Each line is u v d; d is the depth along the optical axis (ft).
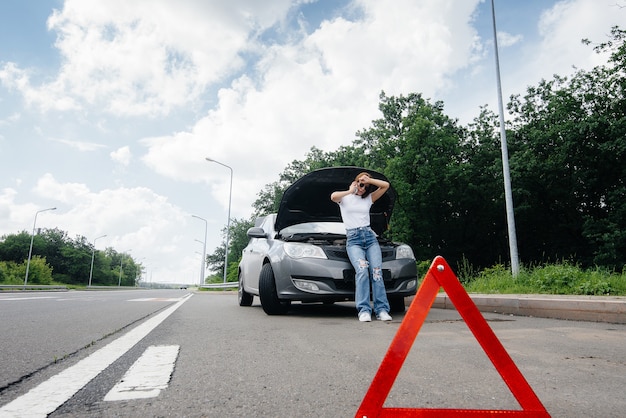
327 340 11.11
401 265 17.90
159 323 15.25
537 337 11.53
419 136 82.17
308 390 6.24
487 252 90.43
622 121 63.16
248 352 9.37
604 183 70.74
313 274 16.85
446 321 15.31
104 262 347.15
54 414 5.16
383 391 4.40
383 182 16.96
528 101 82.12
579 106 72.33
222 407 5.43
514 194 74.54
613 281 20.10
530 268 29.96
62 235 317.22
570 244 78.33
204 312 20.27
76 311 20.84
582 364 8.05
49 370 7.63
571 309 16.21
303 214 20.93
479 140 87.25
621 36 64.80
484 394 6.00
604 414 5.21
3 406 5.45
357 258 16.26
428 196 80.84
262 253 20.65
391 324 14.83
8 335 12.16
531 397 4.45
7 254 277.64
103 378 6.97
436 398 5.81
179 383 6.64
